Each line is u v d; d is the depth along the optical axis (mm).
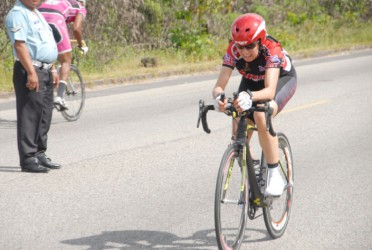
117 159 11523
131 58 27031
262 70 7270
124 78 22797
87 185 9859
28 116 10453
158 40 30438
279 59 7133
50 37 10562
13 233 7738
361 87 20672
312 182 10164
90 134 13750
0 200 9047
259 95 6914
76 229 7910
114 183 9992
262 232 7957
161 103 18078
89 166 11023
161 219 8336
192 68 25797
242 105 6586
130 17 28844
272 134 7016
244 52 7008
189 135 13719
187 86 21750
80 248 7270
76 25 14273
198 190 9703
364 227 8102
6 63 23219
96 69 24938
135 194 9445
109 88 21375
